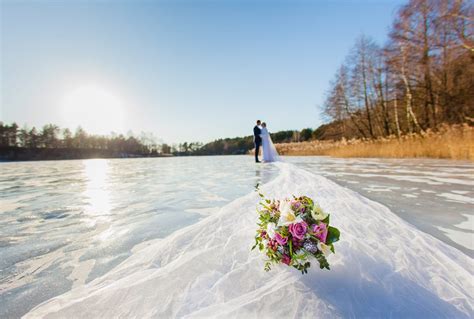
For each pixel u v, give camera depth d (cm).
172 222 253
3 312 117
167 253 161
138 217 275
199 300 112
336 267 130
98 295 118
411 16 1598
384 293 112
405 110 2222
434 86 1758
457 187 409
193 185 515
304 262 128
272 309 104
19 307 121
